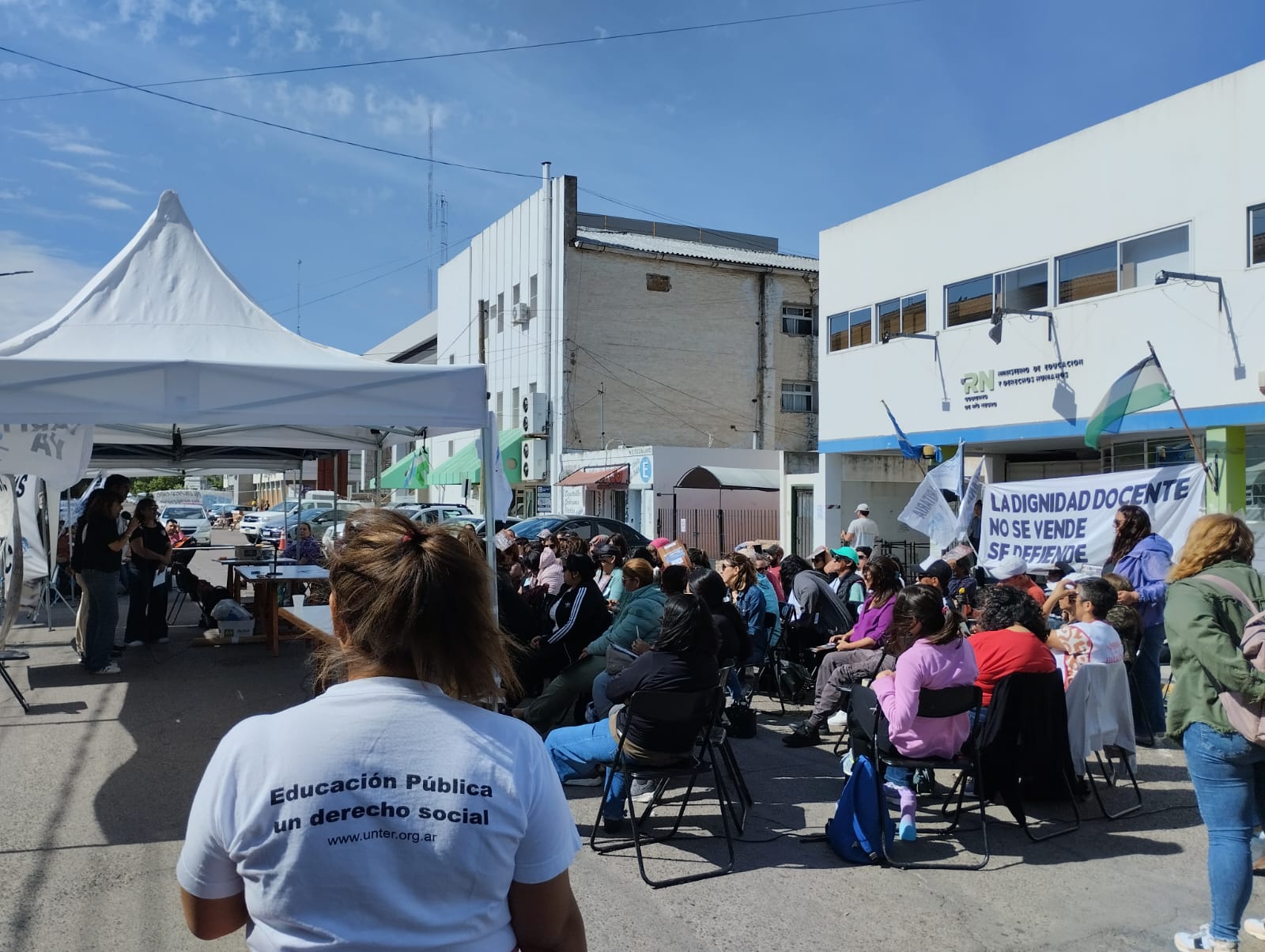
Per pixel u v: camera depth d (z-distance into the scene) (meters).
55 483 8.19
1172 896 4.29
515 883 1.45
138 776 5.79
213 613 10.96
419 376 5.93
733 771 5.36
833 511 18.86
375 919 1.32
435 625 1.47
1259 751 3.37
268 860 1.33
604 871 4.59
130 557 10.62
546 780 1.47
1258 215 11.25
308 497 32.72
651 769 4.77
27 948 3.65
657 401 28.41
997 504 9.66
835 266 18.42
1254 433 11.69
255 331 6.63
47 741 6.55
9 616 8.58
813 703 8.40
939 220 15.90
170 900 4.09
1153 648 6.96
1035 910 4.15
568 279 27.39
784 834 5.11
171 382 5.43
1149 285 12.52
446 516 22.03
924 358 16.20
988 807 5.61
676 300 28.72
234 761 1.40
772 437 29.55
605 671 6.36
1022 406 14.32
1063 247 13.71
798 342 30.12
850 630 8.33
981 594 5.46
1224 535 3.57
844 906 4.19
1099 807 5.54
